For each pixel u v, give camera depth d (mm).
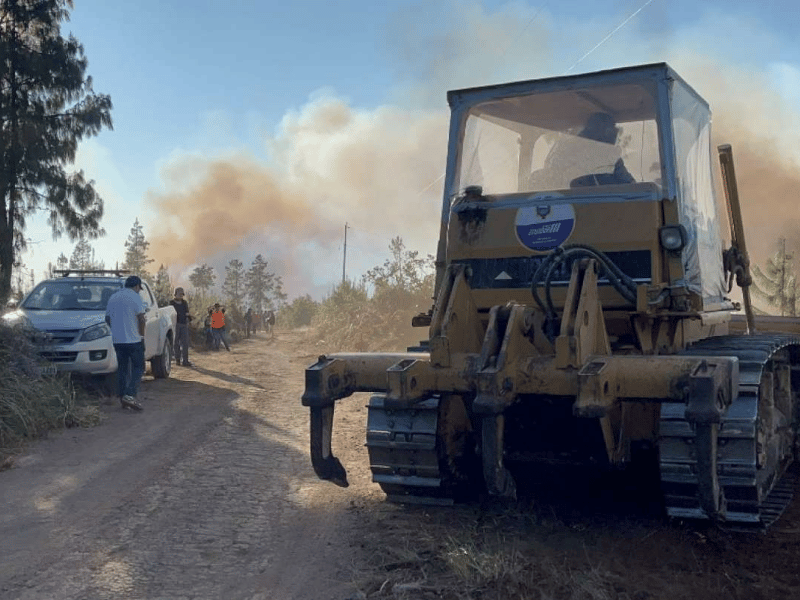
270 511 5898
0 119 31734
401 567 4676
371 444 5766
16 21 32594
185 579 4535
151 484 6656
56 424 9305
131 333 10836
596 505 5914
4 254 30844
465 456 5957
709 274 6227
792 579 4504
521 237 5637
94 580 4492
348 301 30375
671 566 4684
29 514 5781
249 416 10547
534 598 4195
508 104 6062
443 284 5395
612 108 5719
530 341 4973
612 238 5398
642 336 5285
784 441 6285
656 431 5250
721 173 7320
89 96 33188
